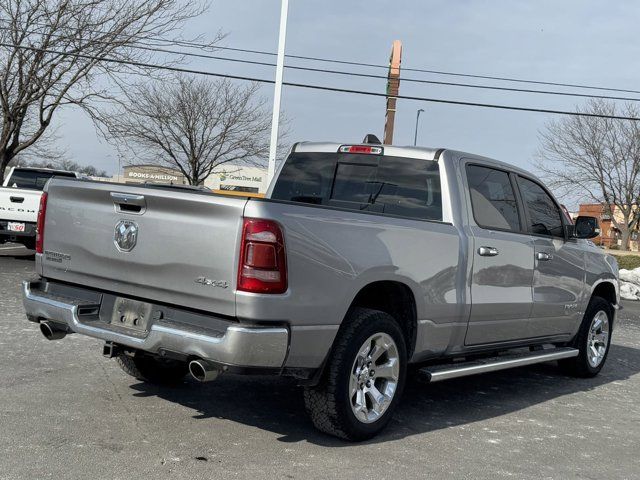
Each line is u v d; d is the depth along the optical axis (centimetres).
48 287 497
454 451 460
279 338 397
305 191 609
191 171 3356
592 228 662
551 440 505
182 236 412
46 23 2041
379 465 418
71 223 474
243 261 391
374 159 580
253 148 3369
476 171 577
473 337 555
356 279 439
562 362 735
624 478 433
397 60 2133
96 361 627
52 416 464
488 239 555
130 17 2084
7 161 2119
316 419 448
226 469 393
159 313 430
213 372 403
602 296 784
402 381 484
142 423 464
